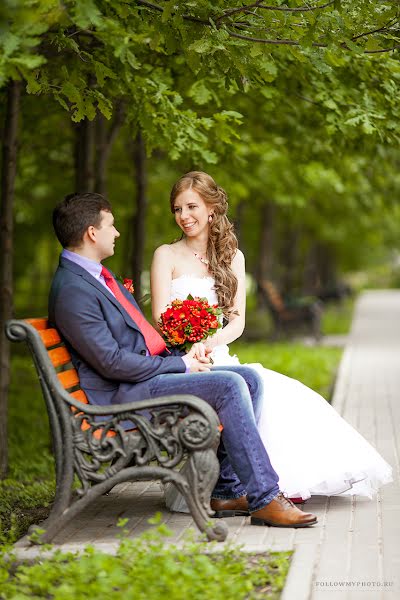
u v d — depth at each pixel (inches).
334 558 267.0
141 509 336.8
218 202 343.3
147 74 428.1
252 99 522.9
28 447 522.3
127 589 237.5
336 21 311.3
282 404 326.6
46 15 256.8
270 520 300.5
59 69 386.6
